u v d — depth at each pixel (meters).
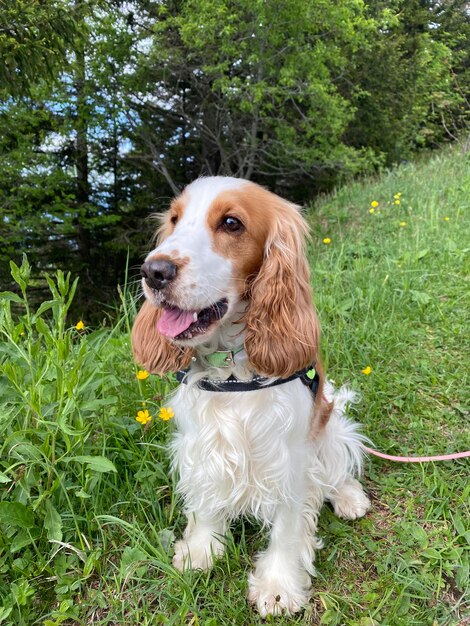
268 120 2.88
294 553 0.55
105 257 3.35
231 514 0.58
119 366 0.82
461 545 0.56
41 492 0.54
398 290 1.13
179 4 2.72
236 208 0.51
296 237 0.55
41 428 0.58
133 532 0.54
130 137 3.44
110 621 0.50
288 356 0.51
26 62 1.42
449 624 0.49
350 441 0.69
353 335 0.97
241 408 0.51
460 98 4.23
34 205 2.90
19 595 0.49
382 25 3.17
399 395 0.82
